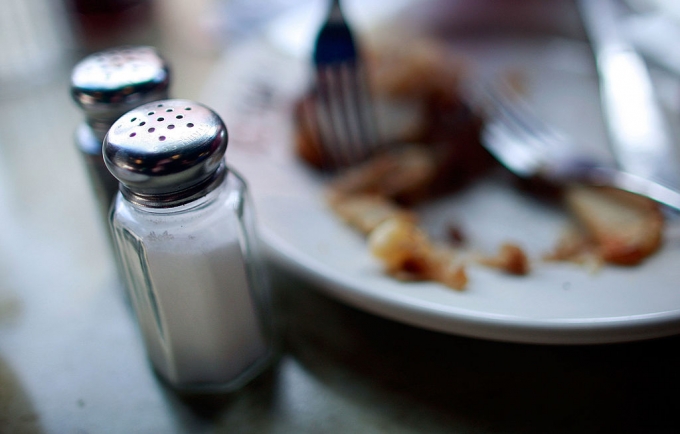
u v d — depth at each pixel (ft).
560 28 1.77
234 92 1.57
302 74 1.61
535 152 1.40
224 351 1.05
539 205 1.35
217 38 1.97
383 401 1.04
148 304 1.03
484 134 1.46
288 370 1.09
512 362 1.08
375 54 1.60
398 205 1.38
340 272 1.11
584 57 1.69
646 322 0.99
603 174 1.31
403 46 1.63
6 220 1.41
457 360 1.08
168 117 0.96
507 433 0.99
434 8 1.79
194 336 1.03
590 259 1.18
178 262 0.99
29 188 1.49
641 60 1.54
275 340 1.13
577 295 1.08
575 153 1.38
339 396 1.05
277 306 1.18
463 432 0.99
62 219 1.40
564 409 1.01
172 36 2.02
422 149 1.46
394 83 1.52
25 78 1.86
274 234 1.18
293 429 1.01
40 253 1.33
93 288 1.25
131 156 0.91
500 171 1.44
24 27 1.97
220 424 1.02
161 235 1.00
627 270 1.13
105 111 1.06
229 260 1.03
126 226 1.01
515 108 1.53
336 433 1.00
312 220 1.27
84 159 1.14
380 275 1.14
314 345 1.12
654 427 0.98
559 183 1.34
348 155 1.45
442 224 1.33
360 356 1.10
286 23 1.75
